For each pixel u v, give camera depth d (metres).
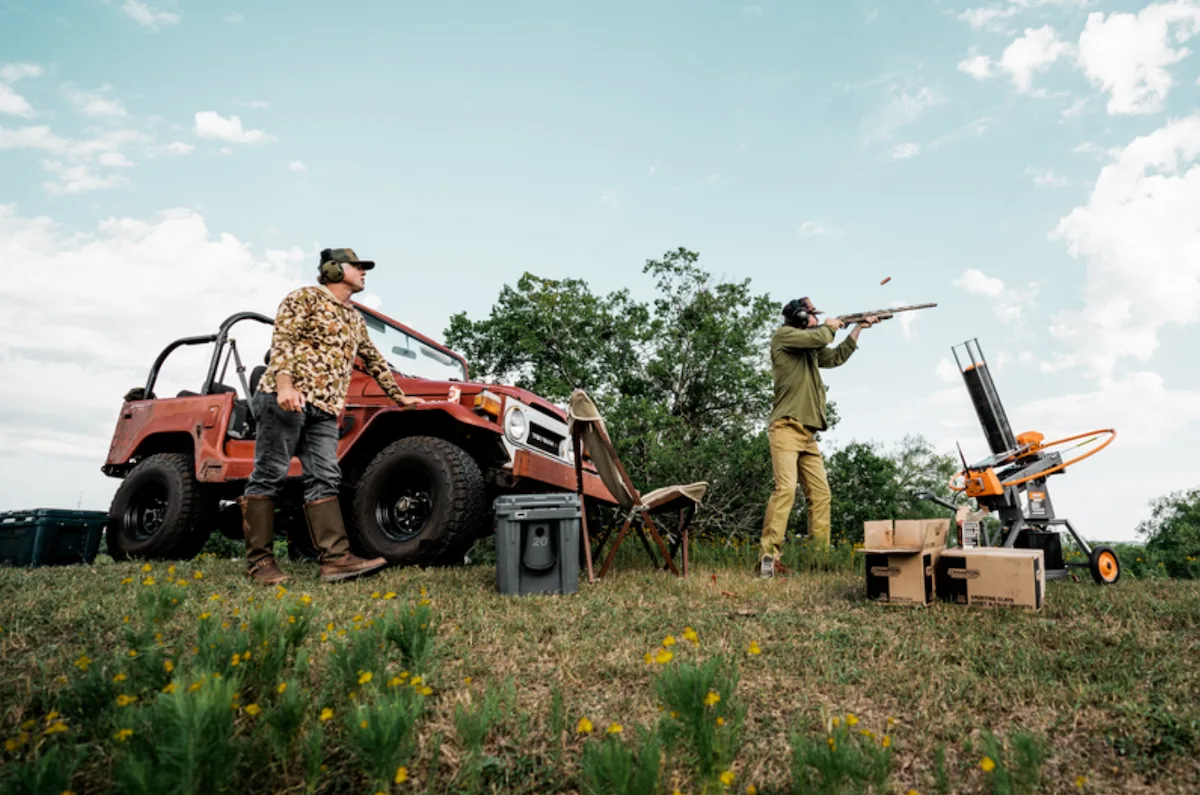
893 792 1.59
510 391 5.14
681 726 1.64
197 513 5.60
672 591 4.02
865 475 9.20
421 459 4.66
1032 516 4.67
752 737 1.87
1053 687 2.21
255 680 1.99
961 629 2.95
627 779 1.34
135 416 6.21
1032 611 3.31
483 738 1.85
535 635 2.82
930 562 3.55
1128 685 2.19
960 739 1.86
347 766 1.68
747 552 6.50
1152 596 3.69
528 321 10.55
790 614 3.27
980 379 5.16
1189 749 1.79
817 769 1.48
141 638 2.29
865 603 3.59
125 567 4.56
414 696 1.82
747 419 10.34
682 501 4.79
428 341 6.23
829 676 2.34
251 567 3.88
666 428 9.47
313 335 4.00
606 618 3.13
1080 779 1.56
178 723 1.33
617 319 10.84
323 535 4.02
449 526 4.51
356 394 5.32
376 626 2.24
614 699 2.12
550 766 1.72
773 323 10.69
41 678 2.20
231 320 6.11
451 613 3.19
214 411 5.70
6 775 1.51
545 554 3.85
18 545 5.71
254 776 1.59
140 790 1.26
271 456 3.90
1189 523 10.18
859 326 5.44
